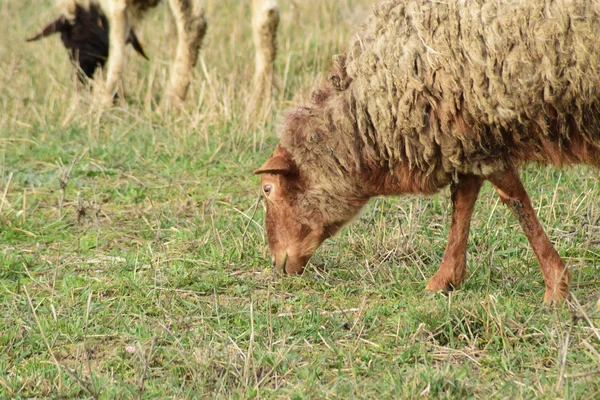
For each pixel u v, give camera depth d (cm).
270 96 2962
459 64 1519
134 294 1798
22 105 3033
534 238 1648
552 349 1445
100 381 1441
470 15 1509
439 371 1393
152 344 1490
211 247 2002
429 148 1586
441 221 2111
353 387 1370
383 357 1494
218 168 2586
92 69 3444
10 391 1416
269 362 1472
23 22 4344
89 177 2569
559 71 1470
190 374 1455
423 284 1795
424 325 1556
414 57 1549
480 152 1584
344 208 1723
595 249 1920
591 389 1306
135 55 3569
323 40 3562
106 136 2833
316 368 1451
